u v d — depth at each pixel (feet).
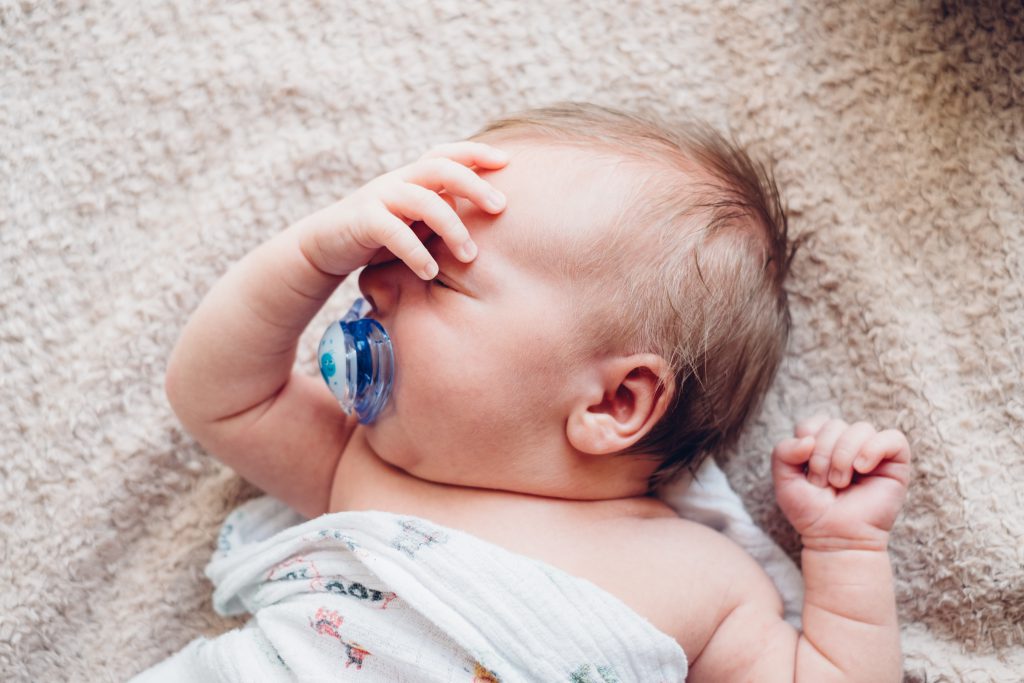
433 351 3.25
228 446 3.67
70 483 3.94
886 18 4.05
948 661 3.70
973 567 3.72
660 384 3.37
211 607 4.00
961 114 3.96
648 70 4.17
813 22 4.11
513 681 3.06
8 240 4.00
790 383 4.03
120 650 3.92
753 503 4.01
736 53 4.16
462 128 4.19
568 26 4.20
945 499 3.78
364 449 3.64
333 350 3.23
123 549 3.98
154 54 4.15
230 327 3.46
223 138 4.16
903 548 3.85
